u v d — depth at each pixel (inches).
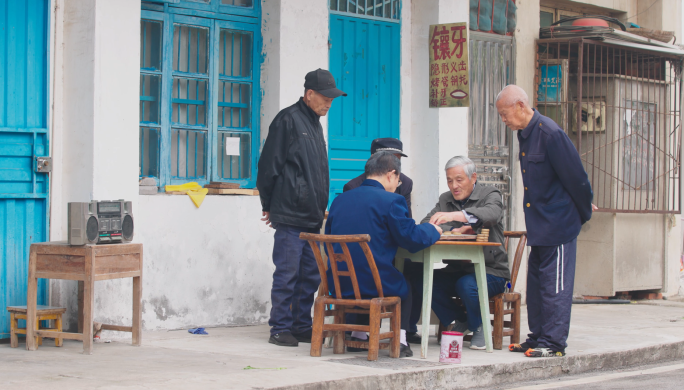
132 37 232.7
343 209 200.5
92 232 195.3
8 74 222.2
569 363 207.5
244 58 274.8
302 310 227.3
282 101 271.0
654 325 282.7
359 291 191.9
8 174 221.8
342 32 298.5
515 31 351.6
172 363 183.3
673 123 387.5
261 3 276.1
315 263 227.1
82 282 226.4
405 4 316.2
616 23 361.7
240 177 273.6
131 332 228.4
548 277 206.7
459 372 184.5
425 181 316.2
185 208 248.7
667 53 373.4
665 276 385.4
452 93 307.4
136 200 234.8
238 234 260.4
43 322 226.8
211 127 265.7
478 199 219.3
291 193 216.2
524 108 207.9
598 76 365.1
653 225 380.8
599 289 362.9
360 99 304.5
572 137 362.3
